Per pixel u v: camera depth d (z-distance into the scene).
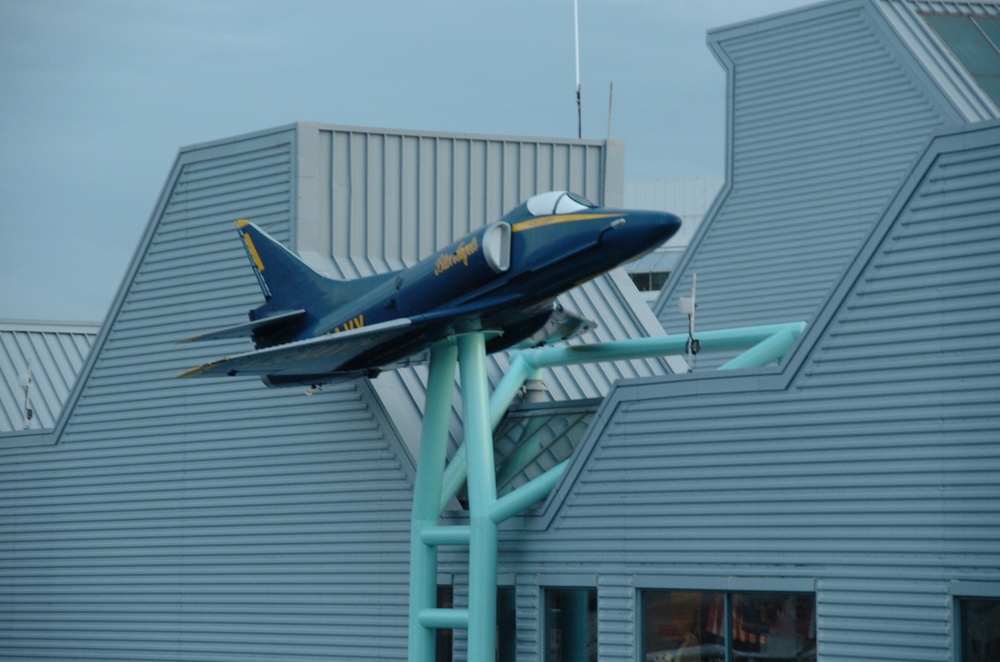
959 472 47.12
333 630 67.69
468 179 81.50
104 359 80.31
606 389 77.25
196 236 78.12
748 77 108.62
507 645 59.88
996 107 94.75
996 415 46.53
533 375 67.31
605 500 56.56
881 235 50.09
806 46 104.75
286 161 75.75
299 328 67.38
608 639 55.69
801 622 50.75
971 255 47.91
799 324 59.94
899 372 49.06
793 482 51.16
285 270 68.25
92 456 79.69
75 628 78.56
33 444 82.44
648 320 82.25
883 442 49.09
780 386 51.94
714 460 53.41
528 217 57.53
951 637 46.50
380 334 58.25
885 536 48.56
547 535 58.38
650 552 54.91
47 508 81.25
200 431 75.19
